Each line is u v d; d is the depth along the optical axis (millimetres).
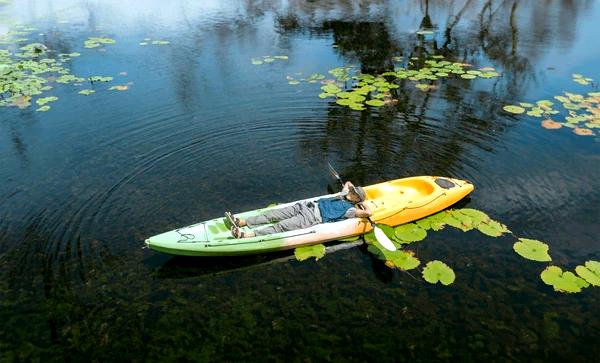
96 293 5770
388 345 5113
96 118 10133
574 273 5988
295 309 5547
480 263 6203
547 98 11195
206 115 10258
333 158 8602
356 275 6043
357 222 6676
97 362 4949
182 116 10203
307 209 6715
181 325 5359
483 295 5711
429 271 5977
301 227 6559
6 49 14875
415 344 5125
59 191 7617
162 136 9367
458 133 9477
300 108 10586
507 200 7434
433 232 6797
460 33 16656
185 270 6164
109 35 16609
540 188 7707
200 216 7090
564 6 20625
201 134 9438
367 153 8758
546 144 9055
